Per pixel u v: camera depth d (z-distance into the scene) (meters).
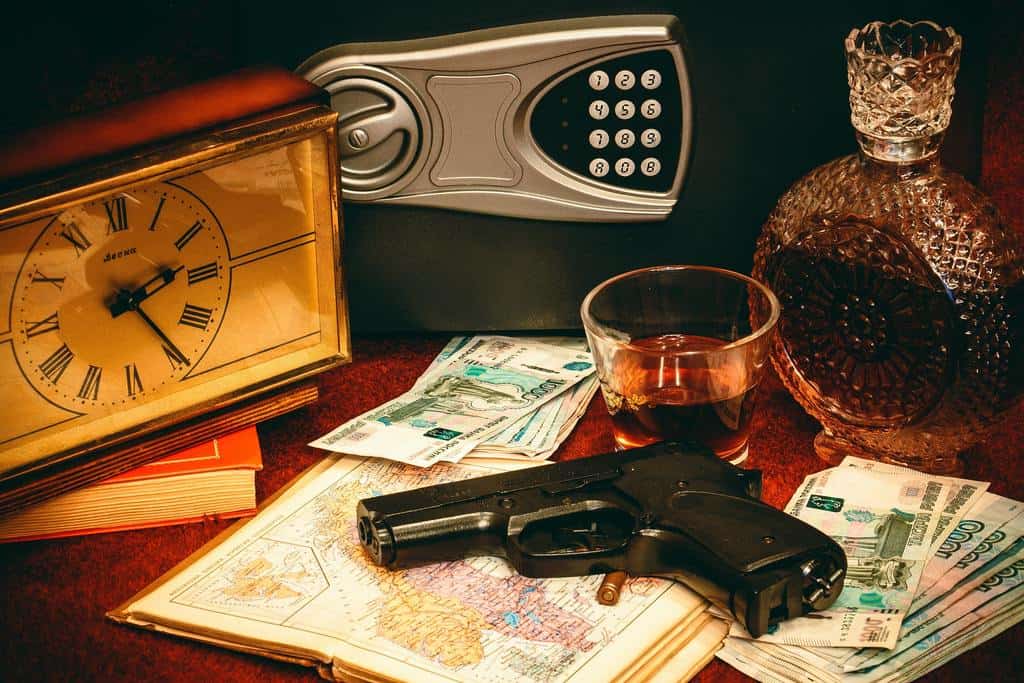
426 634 0.60
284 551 0.67
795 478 0.72
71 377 0.67
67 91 0.84
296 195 0.71
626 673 0.58
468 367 0.83
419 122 0.79
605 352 0.69
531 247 0.82
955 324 0.67
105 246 0.66
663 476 0.65
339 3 0.77
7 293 0.64
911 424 0.71
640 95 0.77
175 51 0.85
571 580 0.64
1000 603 0.61
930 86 0.65
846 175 0.71
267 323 0.73
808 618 0.61
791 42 0.76
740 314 0.75
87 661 0.61
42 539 0.70
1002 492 0.70
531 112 0.78
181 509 0.70
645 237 0.82
